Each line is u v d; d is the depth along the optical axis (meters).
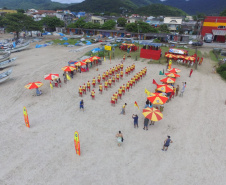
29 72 30.22
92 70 30.80
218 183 11.03
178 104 20.25
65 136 14.86
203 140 14.76
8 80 26.97
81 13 142.88
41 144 13.94
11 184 10.74
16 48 47.38
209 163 12.51
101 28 77.31
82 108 18.89
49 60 37.62
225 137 15.16
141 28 67.44
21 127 15.95
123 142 14.29
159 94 17.94
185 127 16.36
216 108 19.56
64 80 25.83
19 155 12.89
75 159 12.57
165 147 13.55
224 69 29.66
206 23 62.97
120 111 18.66
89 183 10.84
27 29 65.44
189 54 41.34
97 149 13.52
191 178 11.34
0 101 20.64
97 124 16.50
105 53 42.00
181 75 29.02
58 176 11.29
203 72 30.67
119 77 27.34
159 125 16.58
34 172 11.55
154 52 36.69
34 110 18.66
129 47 44.28
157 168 12.02
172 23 81.38
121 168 11.94
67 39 64.94
